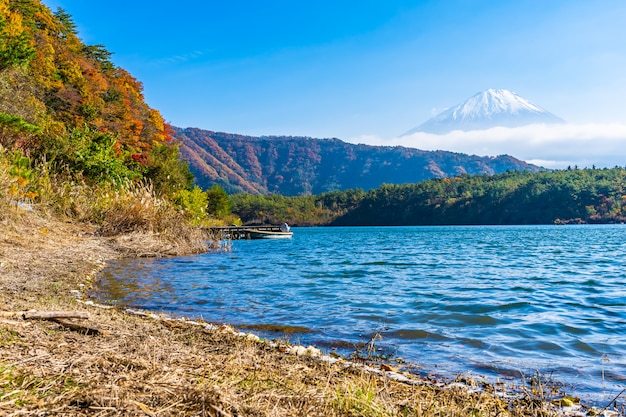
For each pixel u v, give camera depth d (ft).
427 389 13.33
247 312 25.82
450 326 22.93
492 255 80.53
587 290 36.78
